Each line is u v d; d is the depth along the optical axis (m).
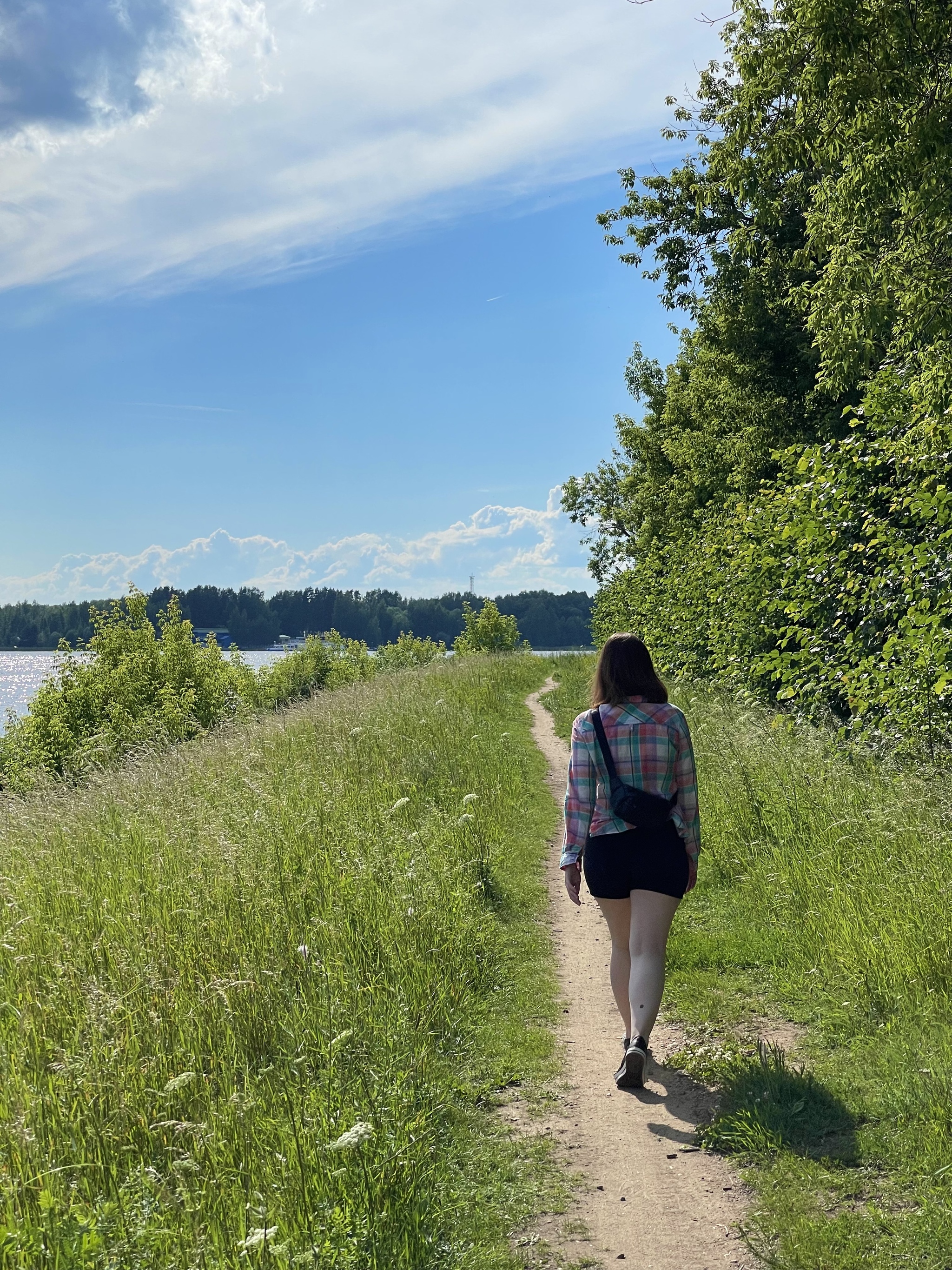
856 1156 3.73
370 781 10.78
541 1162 3.94
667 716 4.65
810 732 10.03
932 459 8.48
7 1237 2.84
